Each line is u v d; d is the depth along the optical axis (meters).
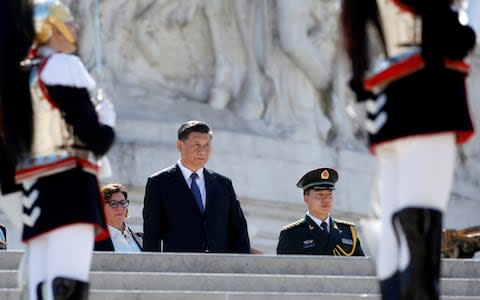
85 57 57.47
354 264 36.16
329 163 61.75
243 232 39.75
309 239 39.91
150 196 39.19
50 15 24.56
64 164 24.22
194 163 39.28
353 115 33.34
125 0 60.06
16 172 24.42
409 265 22.20
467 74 22.97
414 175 22.39
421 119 22.33
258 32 62.25
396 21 22.81
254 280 34.44
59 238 24.12
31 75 24.27
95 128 23.97
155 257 35.25
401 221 22.28
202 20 61.91
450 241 40.94
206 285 34.16
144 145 57.62
